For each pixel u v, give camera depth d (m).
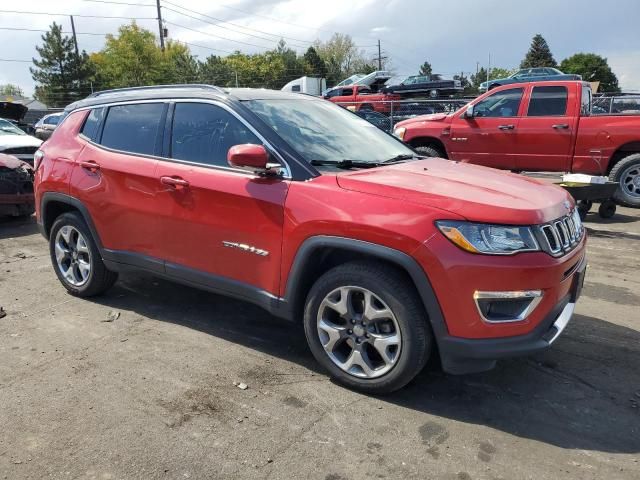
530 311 2.85
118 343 3.93
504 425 2.95
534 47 87.38
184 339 3.99
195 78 62.59
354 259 3.28
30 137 12.56
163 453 2.70
